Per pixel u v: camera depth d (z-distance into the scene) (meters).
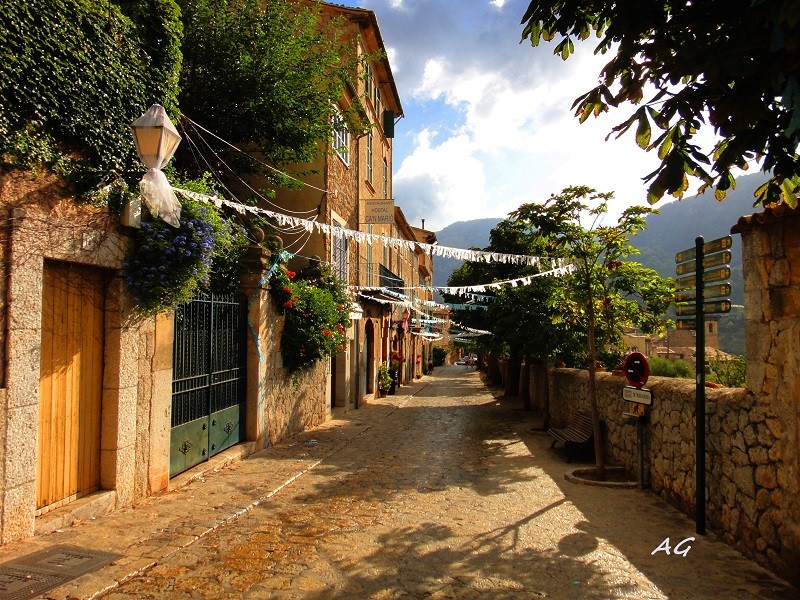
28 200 4.46
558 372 13.34
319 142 13.38
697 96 3.10
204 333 7.71
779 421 4.22
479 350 26.05
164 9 6.18
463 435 11.96
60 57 4.75
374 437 11.41
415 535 5.14
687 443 5.87
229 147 11.05
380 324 21.78
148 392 6.07
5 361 4.23
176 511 5.61
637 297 10.05
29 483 4.45
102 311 5.54
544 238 8.70
